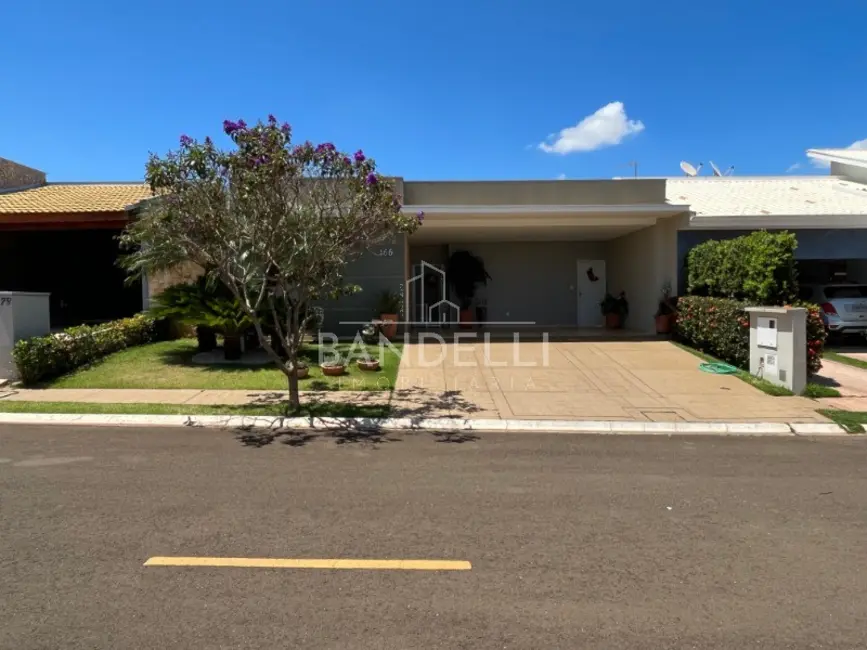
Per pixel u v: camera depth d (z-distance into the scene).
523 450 7.53
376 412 9.35
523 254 21.77
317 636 3.34
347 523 5.00
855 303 15.50
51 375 11.77
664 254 17.28
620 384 11.45
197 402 9.98
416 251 22.34
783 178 22.50
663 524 5.04
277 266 9.23
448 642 3.29
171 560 4.27
